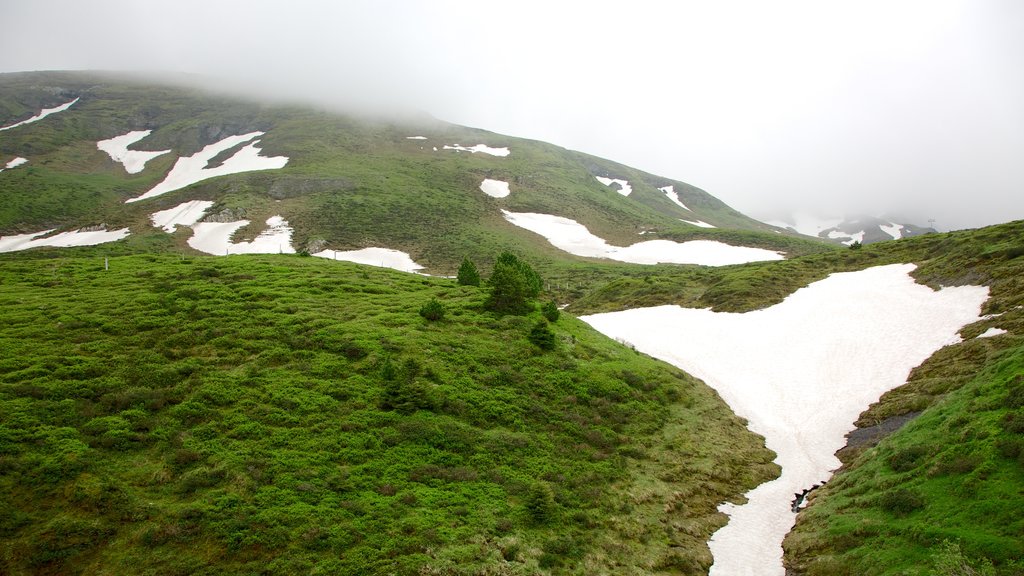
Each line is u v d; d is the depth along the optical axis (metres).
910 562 18.95
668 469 32.78
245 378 32.34
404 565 20.52
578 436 34.03
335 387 32.72
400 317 44.88
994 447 22.16
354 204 164.38
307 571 19.81
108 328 36.56
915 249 75.94
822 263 81.62
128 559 19.50
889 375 43.53
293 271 58.34
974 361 37.78
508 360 40.91
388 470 26.50
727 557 25.27
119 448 24.78
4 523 19.81
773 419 42.56
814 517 26.81
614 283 96.31
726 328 61.34
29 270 51.91
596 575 22.27
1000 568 16.56
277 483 24.11
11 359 30.50
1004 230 63.66
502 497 26.25
